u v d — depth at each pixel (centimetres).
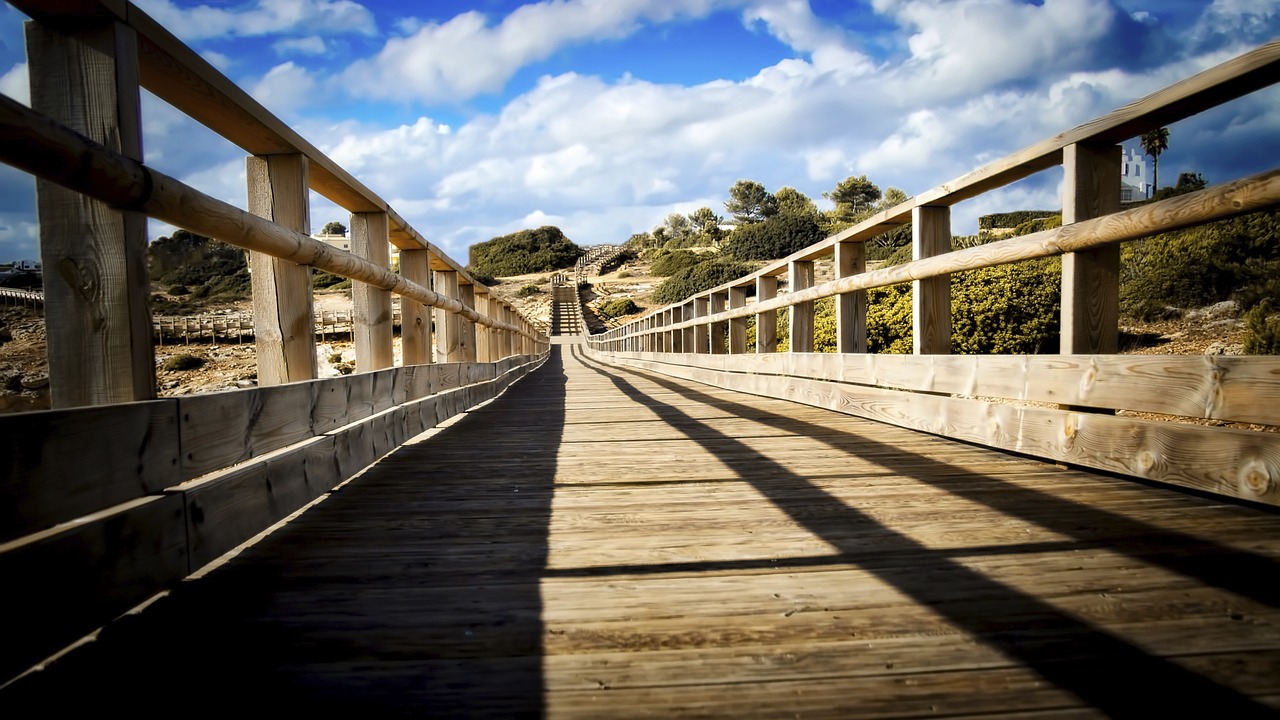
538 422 441
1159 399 209
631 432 383
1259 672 106
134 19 138
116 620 128
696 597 139
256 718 96
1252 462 181
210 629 124
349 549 173
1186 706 97
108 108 132
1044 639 118
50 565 104
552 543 177
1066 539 171
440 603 137
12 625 96
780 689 104
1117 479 230
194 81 161
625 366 1642
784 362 555
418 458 304
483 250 8012
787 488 235
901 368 371
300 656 114
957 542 171
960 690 103
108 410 121
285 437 196
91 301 134
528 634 123
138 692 102
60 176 109
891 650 115
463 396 510
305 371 225
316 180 265
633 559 163
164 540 134
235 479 164
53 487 107
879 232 409
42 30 133
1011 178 289
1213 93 190
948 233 349
